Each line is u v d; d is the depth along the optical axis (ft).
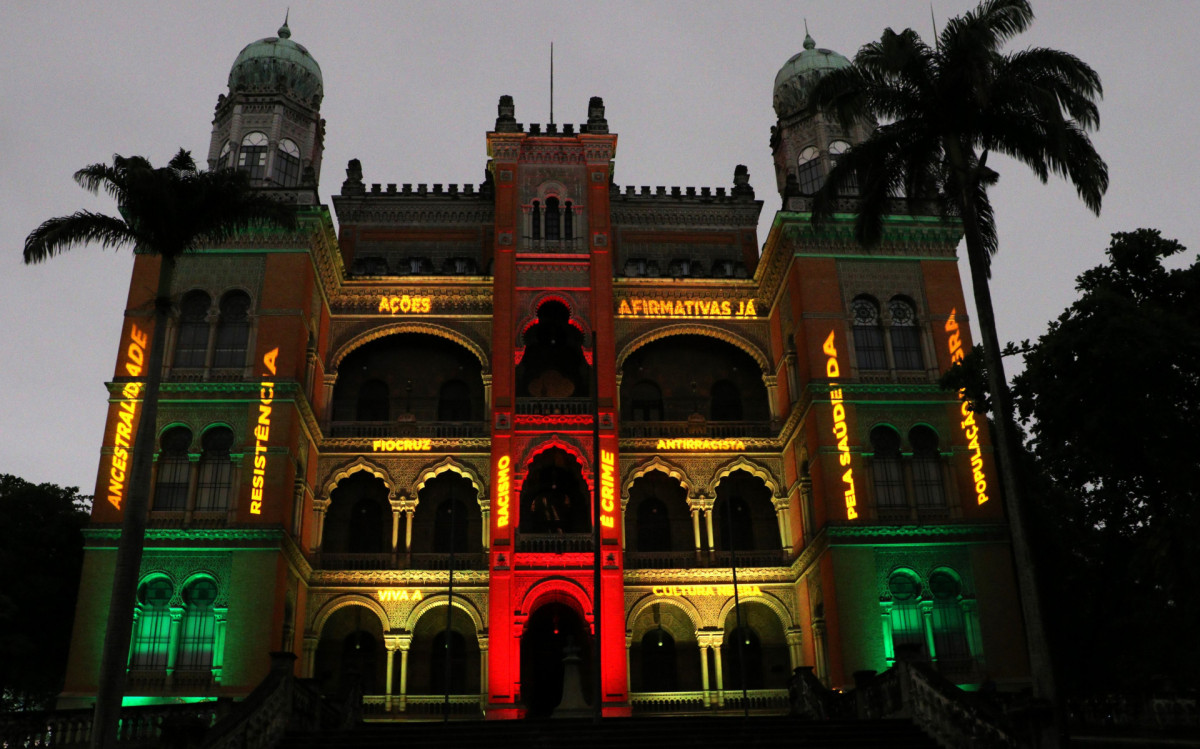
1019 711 72.23
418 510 145.79
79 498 147.23
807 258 139.13
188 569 118.42
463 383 154.92
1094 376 93.66
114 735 74.02
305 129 155.84
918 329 137.90
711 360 158.30
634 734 88.69
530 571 129.80
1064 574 124.77
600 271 145.38
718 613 138.21
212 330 129.80
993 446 131.75
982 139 92.79
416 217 165.37
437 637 139.54
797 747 82.53
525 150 151.94
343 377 152.76
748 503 149.89
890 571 124.57
